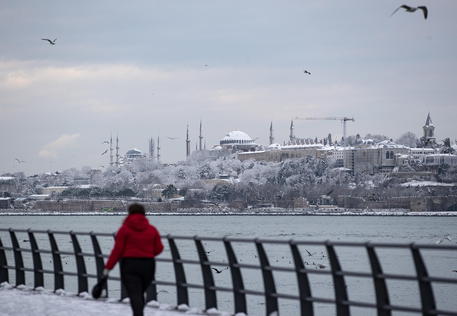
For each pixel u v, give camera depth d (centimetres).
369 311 7956
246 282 9638
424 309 2494
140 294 2661
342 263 13262
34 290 4194
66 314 3238
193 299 7894
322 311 7912
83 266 3897
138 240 2666
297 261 2873
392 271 12050
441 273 12200
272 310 3006
